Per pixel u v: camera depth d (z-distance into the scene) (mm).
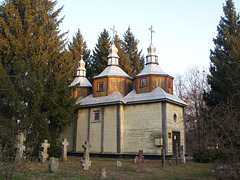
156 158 21125
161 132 21500
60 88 20922
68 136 27156
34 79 18719
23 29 21594
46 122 18734
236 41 25312
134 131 23031
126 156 22891
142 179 11016
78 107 24188
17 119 18828
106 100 24734
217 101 24391
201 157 18625
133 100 23625
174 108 23422
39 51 21203
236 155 9344
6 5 21406
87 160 13898
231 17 27203
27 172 12016
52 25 25172
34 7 23906
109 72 26953
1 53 20531
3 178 9320
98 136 24547
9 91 17906
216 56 27000
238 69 23016
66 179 10602
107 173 12633
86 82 30750
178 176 11992
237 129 9695
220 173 10688
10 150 14852
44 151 16828
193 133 32938
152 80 24047
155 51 26641
